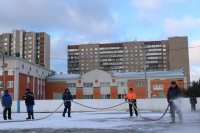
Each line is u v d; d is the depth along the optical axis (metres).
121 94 63.75
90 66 152.00
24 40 130.12
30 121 12.14
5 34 132.25
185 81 61.03
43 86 65.88
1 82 54.31
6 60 53.88
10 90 53.03
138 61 147.75
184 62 139.75
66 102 14.98
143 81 62.88
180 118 9.84
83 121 11.41
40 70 64.81
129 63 148.62
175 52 141.00
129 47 149.88
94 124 9.92
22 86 55.00
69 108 15.06
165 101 26.80
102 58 151.38
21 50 129.25
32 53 128.62
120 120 11.68
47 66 131.88
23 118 14.95
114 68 149.62
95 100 27.11
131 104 14.85
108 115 16.36
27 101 13.91
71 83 66.19
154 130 7.81
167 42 147.12
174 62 140.25
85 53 153.38
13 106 26.62
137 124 9.67
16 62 53.66
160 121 10.95
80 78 65.81
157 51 147.00
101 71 65.25
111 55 150.88
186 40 141.12
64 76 68.75
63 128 8.74
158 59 146.50
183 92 60.41
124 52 150.00
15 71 53.38
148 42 148.88
